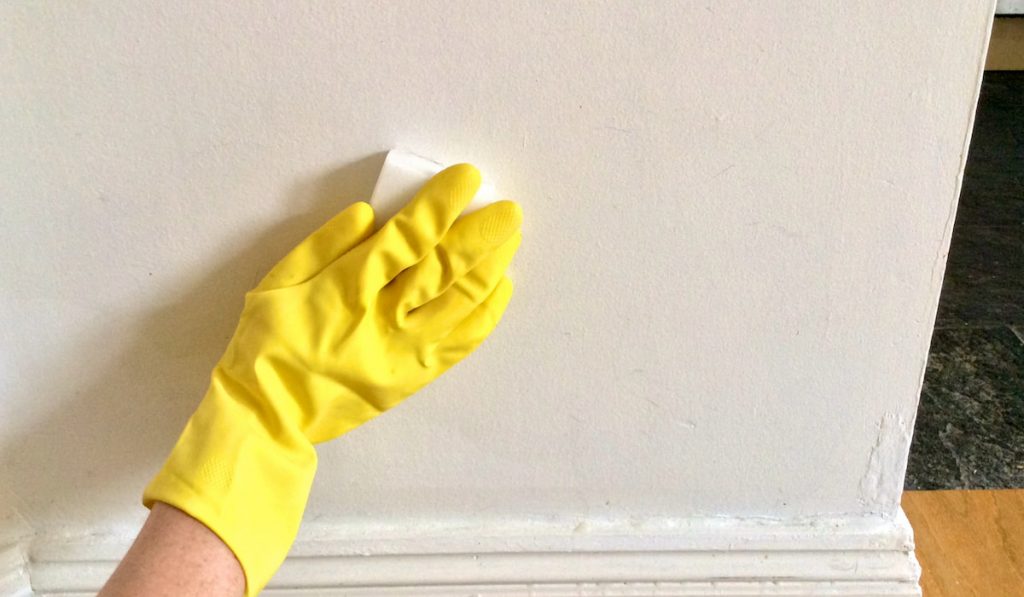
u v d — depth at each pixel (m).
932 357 1.22
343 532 0.80
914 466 1.03
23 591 0.80
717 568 0.82
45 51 0.62
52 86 0.63
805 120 0.65
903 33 0.62
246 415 0.66
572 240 0.69
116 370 0.73
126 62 0.62
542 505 0.81
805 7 0.62
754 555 0.82
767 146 0.66
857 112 0.65
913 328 0.73
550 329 0.72
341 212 0.67
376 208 0.65
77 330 0.71
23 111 0.63
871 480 0.80
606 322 0.72
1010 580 0.89
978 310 1.32
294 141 0.65
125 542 0.79
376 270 0.64
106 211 0.67
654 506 0.81
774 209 0.68
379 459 0.78
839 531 0.82
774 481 0.80
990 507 0.97
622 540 0.81
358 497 0.80
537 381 0.75
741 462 0.79
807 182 0.67
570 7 0.61
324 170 0.66
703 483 0.80
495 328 0.72
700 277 0.71
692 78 0.64
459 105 0.64
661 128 0.65
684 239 0.69
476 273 0.66
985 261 1.43
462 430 0.77
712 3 0.61
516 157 0.66
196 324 0.71
